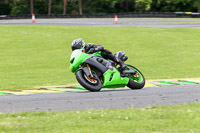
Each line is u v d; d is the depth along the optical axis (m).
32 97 15.18
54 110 12.51
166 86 17.89
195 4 97.75
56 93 16.28
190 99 14.24
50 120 10.74
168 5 101.88
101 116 11.18
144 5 100.94
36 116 11.46
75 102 13.84
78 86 19.05
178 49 40.47
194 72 25.77
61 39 48.00
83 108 12.77
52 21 76.38
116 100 14.14
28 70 28.95
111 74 15.75
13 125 10.16
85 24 66.56
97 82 15.55
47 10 110.19
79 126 10.09
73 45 15.73
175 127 9.91
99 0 107.88
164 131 9.49
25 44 44.91
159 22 70.06
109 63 15.91
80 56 15.34
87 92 16.16
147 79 22.42
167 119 10.88
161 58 34.91
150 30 55.28
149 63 31.88
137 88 16.80
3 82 22.27
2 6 107.25
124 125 10.06
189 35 50.53
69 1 110.12
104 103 13.58
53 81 22.41
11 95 15.88
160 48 41.38
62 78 24.09
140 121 10.61
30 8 108.50
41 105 13.42
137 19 78.12
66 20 78.62
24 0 108.81
